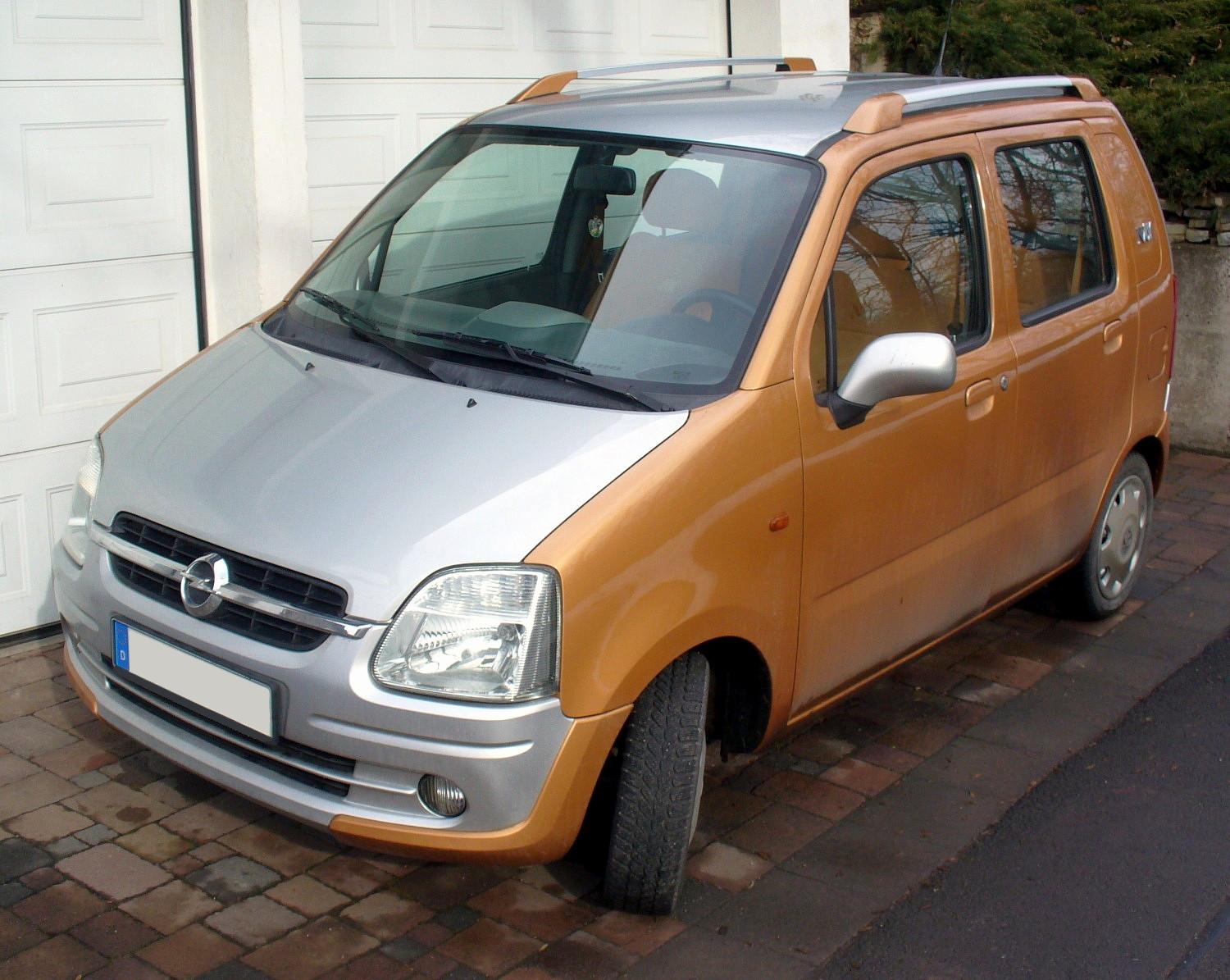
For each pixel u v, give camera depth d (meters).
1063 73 8.88
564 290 3.75
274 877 3.53
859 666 3.83
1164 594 5.73
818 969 3.24
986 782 4.16
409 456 3.18
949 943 3.36
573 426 3.21
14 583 4.87
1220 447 7.69
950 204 4.07
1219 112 7.63
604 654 2.96
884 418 3.66
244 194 5.15
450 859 2.95
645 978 3.18
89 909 3.36
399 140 6.02
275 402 3.53
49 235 4.82
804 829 3.87
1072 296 4.66
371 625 2.88
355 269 4.14
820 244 3.56
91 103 4.88
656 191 3.79
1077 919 3.48
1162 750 4.39
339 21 5.71
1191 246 7.55
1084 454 4.76
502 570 2.89
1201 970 3.29
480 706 2.86
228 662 3.06
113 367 5.08
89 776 3.98
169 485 3.35
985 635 5.30
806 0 7.39
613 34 6.87
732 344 3.41
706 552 3.16
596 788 3.41
